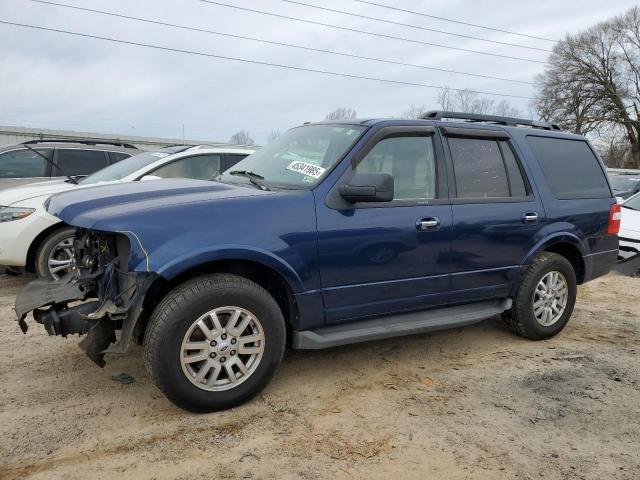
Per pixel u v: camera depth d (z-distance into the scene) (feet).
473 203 14.07
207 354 10.64
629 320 18.61
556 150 16.65
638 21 149.28
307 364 13.82
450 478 9.09
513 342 15.97
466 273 14.01
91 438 10.04
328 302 12.01
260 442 10.03
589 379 13.33
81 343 10.68
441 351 15.05
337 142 12.95
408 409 11.50
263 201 11.31
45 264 19.36
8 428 10.30
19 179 26.16
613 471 9.43
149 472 9.05
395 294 12.92
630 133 157.48
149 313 11.21
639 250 26.84
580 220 16.39
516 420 11.14
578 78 157.99
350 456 9.66
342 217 11.96
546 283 15.92
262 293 11.11
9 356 13.78
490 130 15.11
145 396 11.73
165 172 21.91
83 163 27.86
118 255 10.95
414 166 13.41
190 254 10.19
